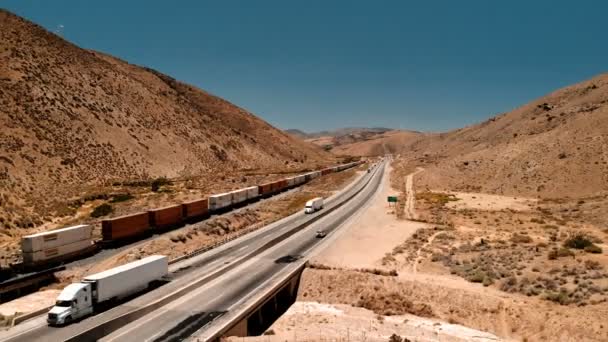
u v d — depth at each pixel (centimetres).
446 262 4591
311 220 7094
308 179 13262
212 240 5819
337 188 11631
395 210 8088
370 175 15325
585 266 3991
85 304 3030
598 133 10112
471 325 3350
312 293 4100
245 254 4881
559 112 14362
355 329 3284
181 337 2706
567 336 2917
